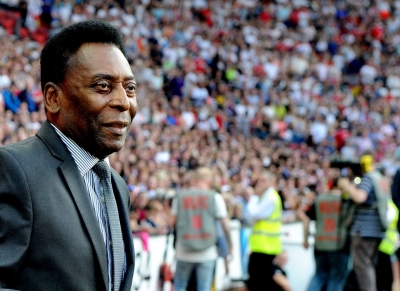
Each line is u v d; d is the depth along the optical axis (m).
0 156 1.96
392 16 30.91
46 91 2.11
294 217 10.94
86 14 18.64
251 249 7.29
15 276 1.89
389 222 8.46
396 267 10.39
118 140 2.09
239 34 24.38
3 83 12.02
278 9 27.64
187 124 16.70
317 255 7.92
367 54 27.38
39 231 1.91
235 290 4.05
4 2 16.73
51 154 2.04
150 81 17.86
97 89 2.04
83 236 1.98
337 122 21.77
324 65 25.00
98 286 1.99
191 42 21.98
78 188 2.03
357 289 8.27
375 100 23.89
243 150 15.84
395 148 20.94
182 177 11.78
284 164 15.68
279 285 7.07
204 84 19.66
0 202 1.93
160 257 7.72
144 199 8.34
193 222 6.79
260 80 21.86
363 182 7.78
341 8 29.89
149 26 21.27
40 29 17.48
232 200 9.62
